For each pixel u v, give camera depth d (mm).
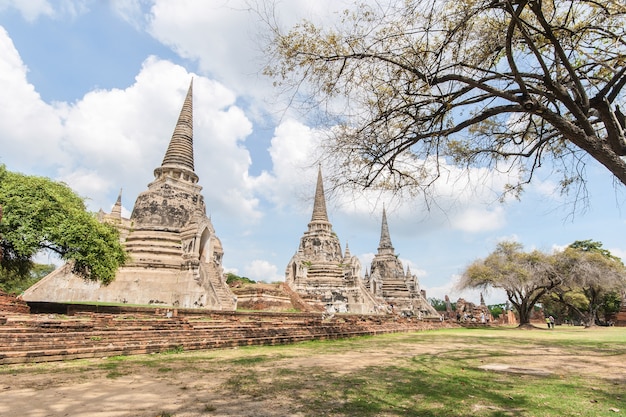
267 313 23688
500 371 10312
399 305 60375
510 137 11977
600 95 8320
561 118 7895
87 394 6758
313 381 8453
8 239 18703
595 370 10594
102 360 10672
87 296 28750
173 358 11539
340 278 49969
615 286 41125
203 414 5754
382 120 9430
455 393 7457
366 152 9625
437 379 8922
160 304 29406
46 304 18953
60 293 27969
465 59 9094
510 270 40281
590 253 41031
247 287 37875
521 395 7352
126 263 30531
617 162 7570
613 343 19516
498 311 92125
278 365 10680
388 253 67688
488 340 21312
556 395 7367
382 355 13625
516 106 8273
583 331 34031
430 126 9625
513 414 6031
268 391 7367
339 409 6191
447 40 7945
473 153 11906
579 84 7988
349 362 11594
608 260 41000
